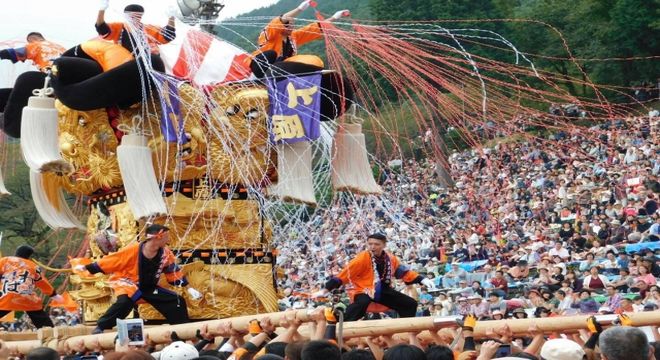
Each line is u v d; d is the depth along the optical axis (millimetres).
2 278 16703
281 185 16234
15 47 17109
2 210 31141
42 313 16969
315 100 16172
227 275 16281
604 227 31391
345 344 13352
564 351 9039
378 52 16969
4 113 16906
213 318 16203
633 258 26766
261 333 11766
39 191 17438
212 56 16234
